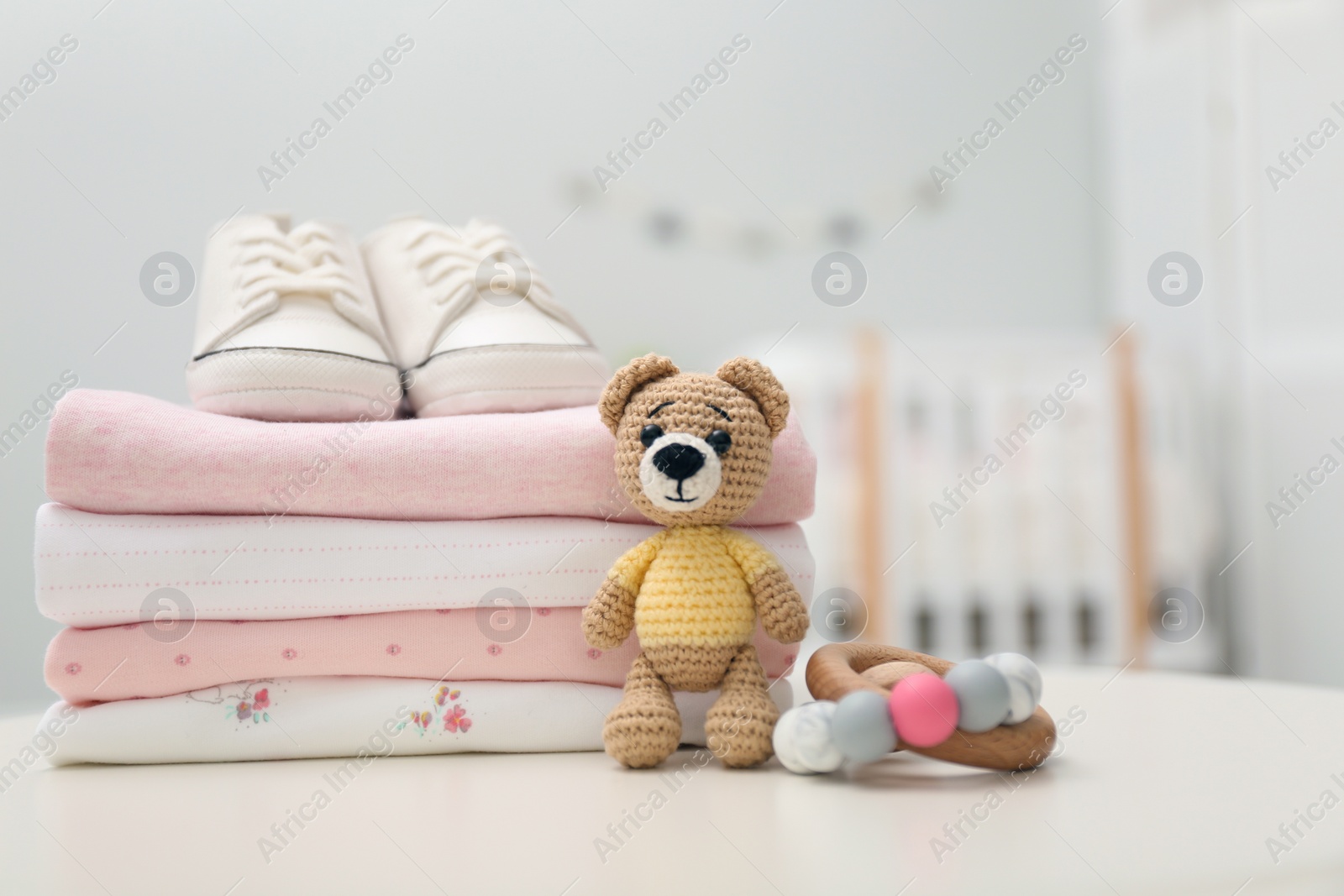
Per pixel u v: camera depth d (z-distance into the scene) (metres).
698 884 0.51
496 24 2.49
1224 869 0.51
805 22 2.86
